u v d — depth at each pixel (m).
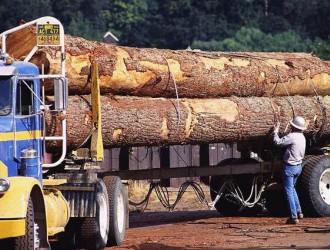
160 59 42.72
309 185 49.53
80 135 38.06
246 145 51.47
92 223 37.03
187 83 44.09
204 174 47.72
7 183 30.16
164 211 57.16
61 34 36.16
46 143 36.41
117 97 41.12
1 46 36.97
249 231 43.16
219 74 45.97
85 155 37.97
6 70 32.75
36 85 34.25
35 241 31.12
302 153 47.12
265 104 48.81
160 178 45.88
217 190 50.94
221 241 39.00
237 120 46.59
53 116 36.25
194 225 47.38
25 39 37.09
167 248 36.66
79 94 39.22
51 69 36.62
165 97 43.78
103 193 37.84
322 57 92.88
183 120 43.34
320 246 36.50
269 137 49.34
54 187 36.41
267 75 49.19
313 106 52.31
